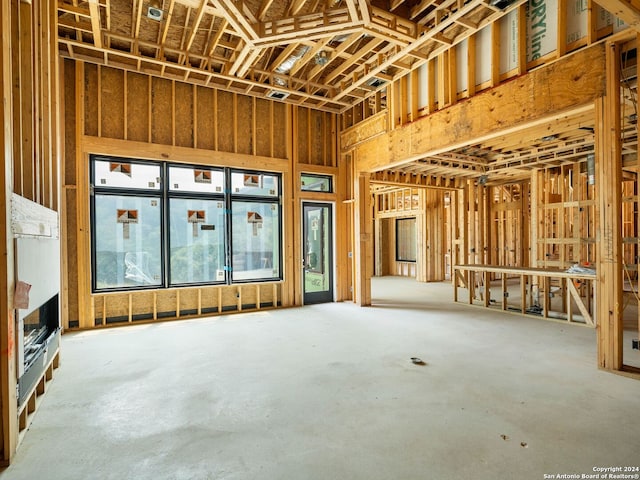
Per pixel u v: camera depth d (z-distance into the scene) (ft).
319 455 6.92
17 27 8.63
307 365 11.96
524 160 23.68
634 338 14.78
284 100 21.98
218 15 14.15
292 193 23.11
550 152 21.33
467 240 30.35
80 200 17.24
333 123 24.86
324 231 24.84
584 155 20.89
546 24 12.46
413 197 37.96
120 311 18.53
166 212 19.22
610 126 10.69
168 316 19.63
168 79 19.36
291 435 7.65
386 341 14.73
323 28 12.68
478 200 29.55
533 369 11.35
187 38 16.62
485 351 13.25
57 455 7.03
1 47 6.84
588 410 8.60
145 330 17.03
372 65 18.35
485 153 23.75
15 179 8.16
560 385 10.09
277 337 15.57
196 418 8.45
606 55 10.68
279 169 22.50
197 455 6.97
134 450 7.17
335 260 24.68
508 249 35.19
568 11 11.76
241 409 8.87
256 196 22.06
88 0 12.71
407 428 7.88
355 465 6.59
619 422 8.04
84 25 14.96
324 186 24.84
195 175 20.22
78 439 7.60
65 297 17.03
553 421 8.10
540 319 18.57
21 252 7.77
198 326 17.75
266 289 22.57
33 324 10.75
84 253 17.37
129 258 18.58
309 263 24.30
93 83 17.66
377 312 20.85
